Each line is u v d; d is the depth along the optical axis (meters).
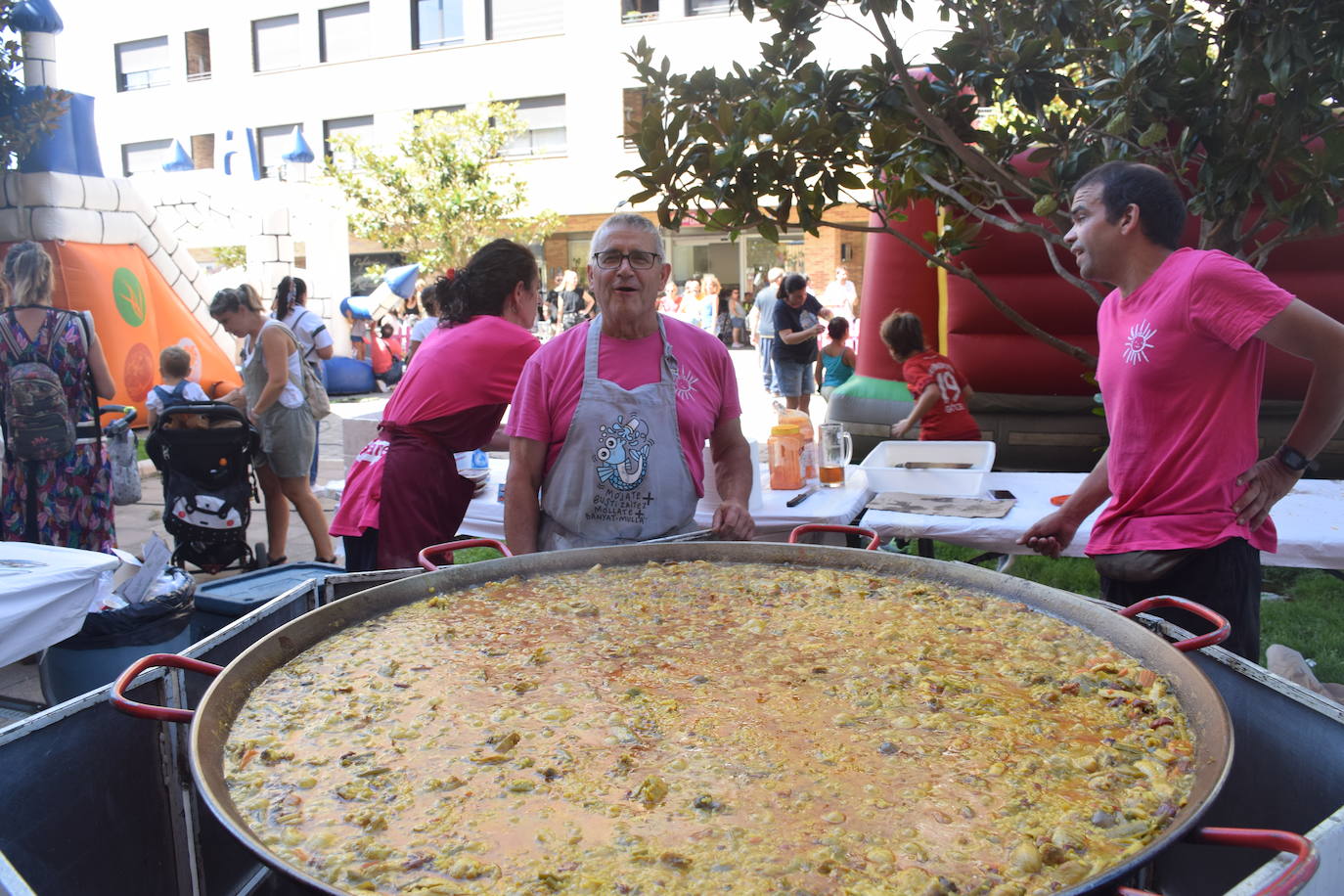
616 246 2.53
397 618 2.02
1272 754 1.58
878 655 1.78
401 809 1.28
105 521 4.88
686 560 2.39
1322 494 3.76
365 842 1.20
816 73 4.28
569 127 25.50
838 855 1.15
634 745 1.44
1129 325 2.36
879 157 4.46
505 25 25.86
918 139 4.42
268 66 28.58
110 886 1.57
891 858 1.14
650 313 2.62
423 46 26.84
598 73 25.02
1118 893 1.01
